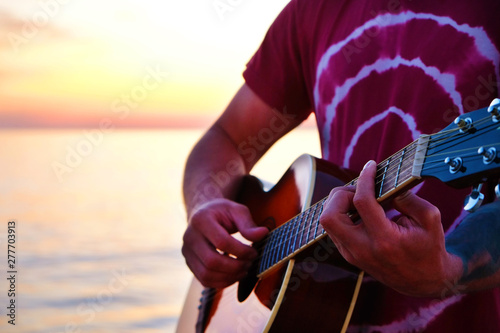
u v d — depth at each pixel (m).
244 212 1.33
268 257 1.23
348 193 0.88
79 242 7.11
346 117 1.26
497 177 0.75
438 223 0.81
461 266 0.86
